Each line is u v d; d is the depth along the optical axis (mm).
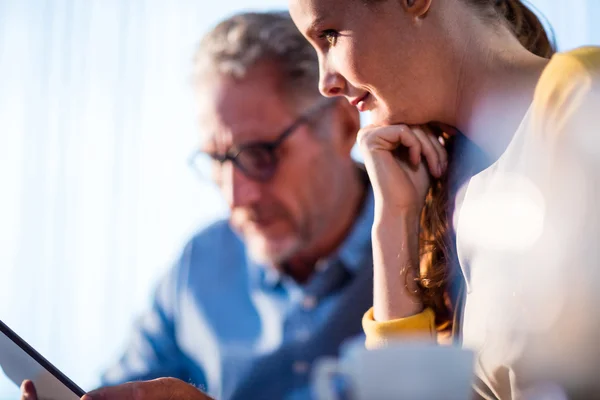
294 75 2361
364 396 699
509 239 1121
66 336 3479
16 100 3645
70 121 3598
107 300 3469
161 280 2520
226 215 2549
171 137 3547
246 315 2371
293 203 2320
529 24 1473
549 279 1037
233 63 2387
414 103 1372
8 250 3539
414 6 1313
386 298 1515
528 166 1146
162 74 3605
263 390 2260
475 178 1277
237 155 2359
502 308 1103
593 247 1025
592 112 1085
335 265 2291
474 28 1344
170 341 2453
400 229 1528
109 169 3549
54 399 1201
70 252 3514
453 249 1487
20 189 3576
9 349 1191
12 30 3748
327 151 2355
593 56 1143
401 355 694
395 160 1552
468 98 1352
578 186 1059
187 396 1269
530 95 1305
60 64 3639
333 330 2230
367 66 1346
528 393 1049
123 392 1215
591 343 1011
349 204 2369
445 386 689
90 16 3654
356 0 1322
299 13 1368
